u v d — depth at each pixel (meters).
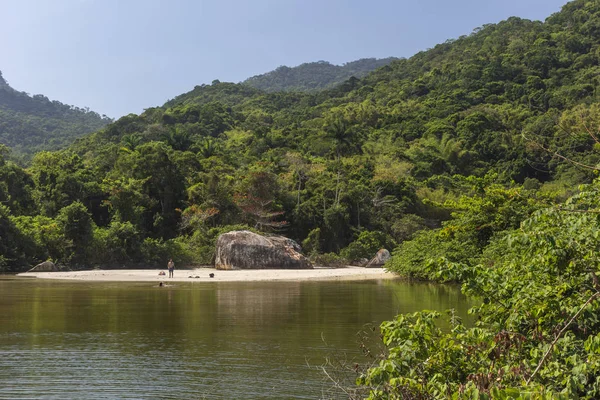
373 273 47.69
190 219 64.81
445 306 21.77
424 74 156.38
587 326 7.66
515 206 31.97
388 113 127.62
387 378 7.09
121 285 35.06
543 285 8.17
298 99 171.50
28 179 69.31
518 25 173.38
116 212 64.88
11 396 10.16
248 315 20.27
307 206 73.62
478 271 8.09
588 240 7.50
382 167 92.38
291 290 31.17
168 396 10.15
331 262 62.78
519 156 94.62
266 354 13.48
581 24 146.38
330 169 88.19
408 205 82.00
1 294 28.45
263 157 96.19
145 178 69.88
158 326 17.75
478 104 123.56
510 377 6.65
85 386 10.76
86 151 114.31
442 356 7.44
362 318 19.33
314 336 15.86
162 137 91.62
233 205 69.00
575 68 125.12
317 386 10.66
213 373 11.67
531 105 114.94
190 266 57.97
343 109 132.62
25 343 14.91
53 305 23.50
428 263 8.27
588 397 6.43
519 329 8.10
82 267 53.28
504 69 134.00
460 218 35.12
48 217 61.28
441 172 98.94
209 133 124.50
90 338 15.64
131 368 12.13
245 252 53.47
